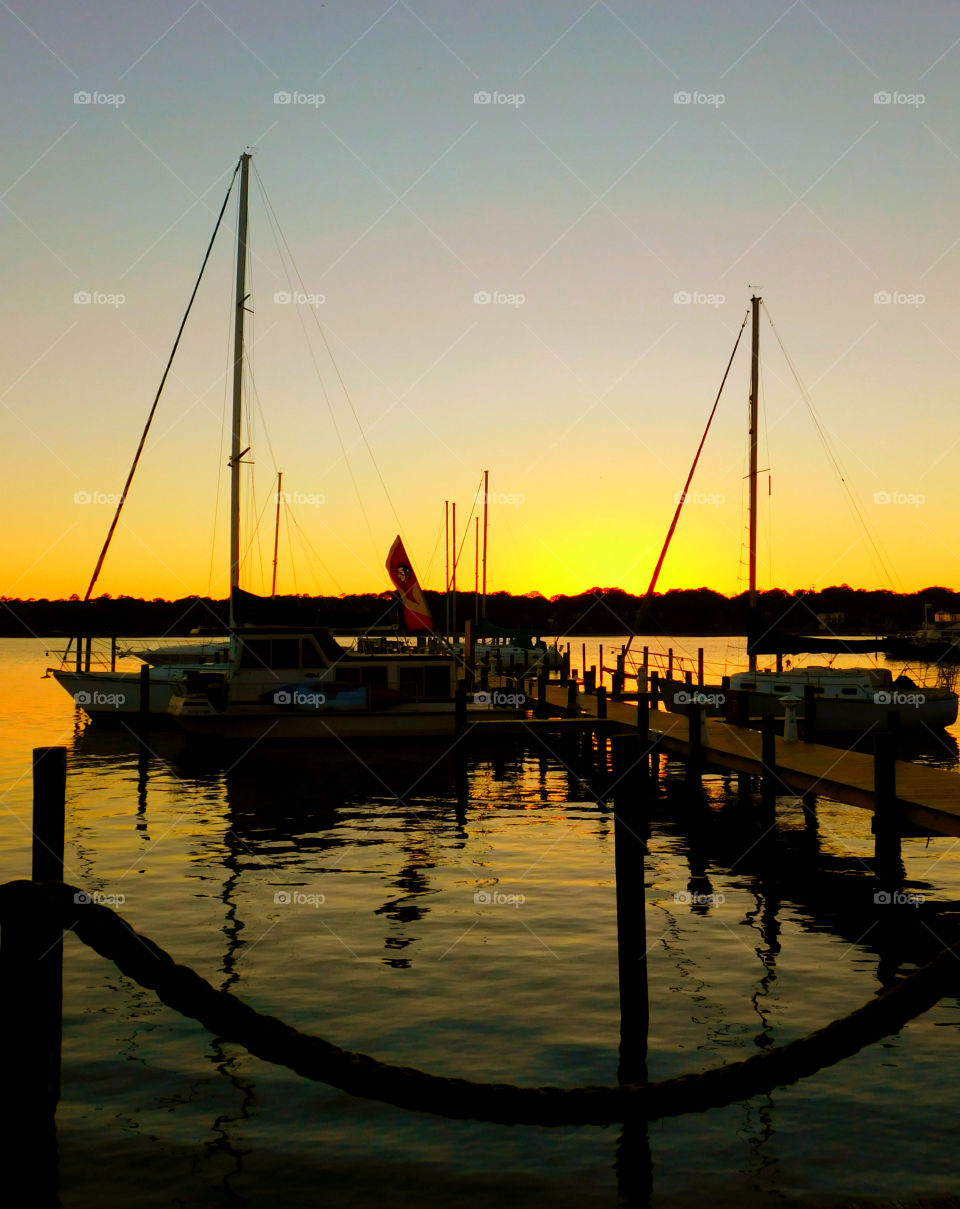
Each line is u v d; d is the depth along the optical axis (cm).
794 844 1919
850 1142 794
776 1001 1082
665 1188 733
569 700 3291
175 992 582
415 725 3142
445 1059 930
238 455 3291
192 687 3219
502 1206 712
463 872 1653
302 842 1895
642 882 998
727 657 9000
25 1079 596
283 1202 713
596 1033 991
